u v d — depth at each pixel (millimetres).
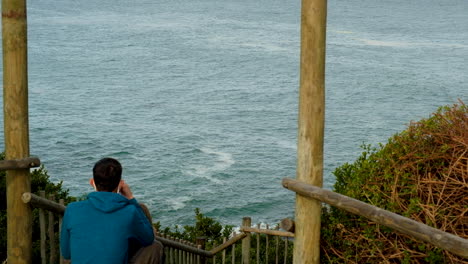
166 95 86312
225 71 109562
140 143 58375
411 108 77562
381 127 66188
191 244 6828
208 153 55094
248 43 150000
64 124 65688
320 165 4074
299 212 4148
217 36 163000
